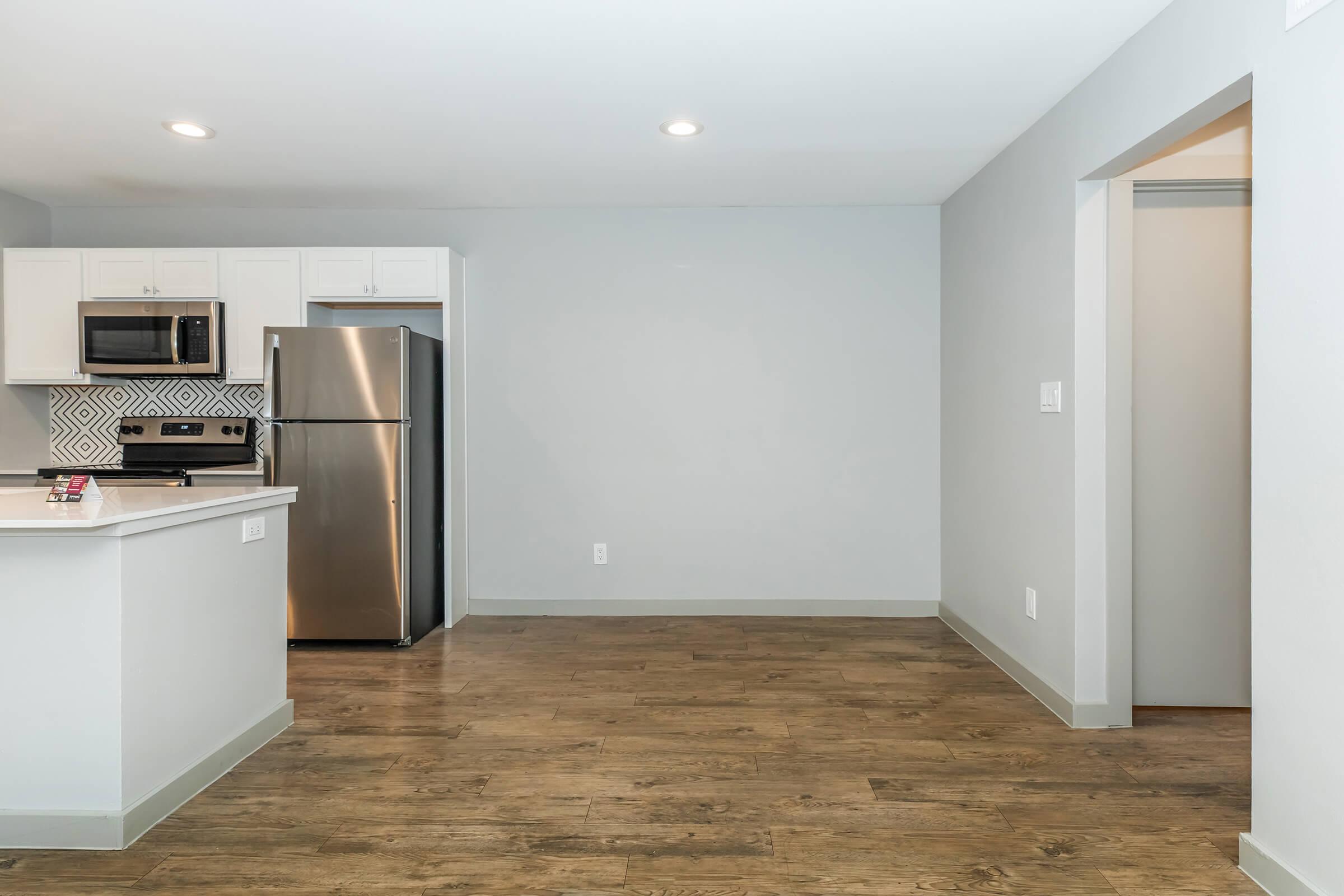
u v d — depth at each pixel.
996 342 3.83
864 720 3.09
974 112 3.25
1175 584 3.20
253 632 2.83
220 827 2.25
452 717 3.13
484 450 4.81
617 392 4.80
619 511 4.82
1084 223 2.99
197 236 4.77
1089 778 2.57
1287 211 1.87
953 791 2.48
